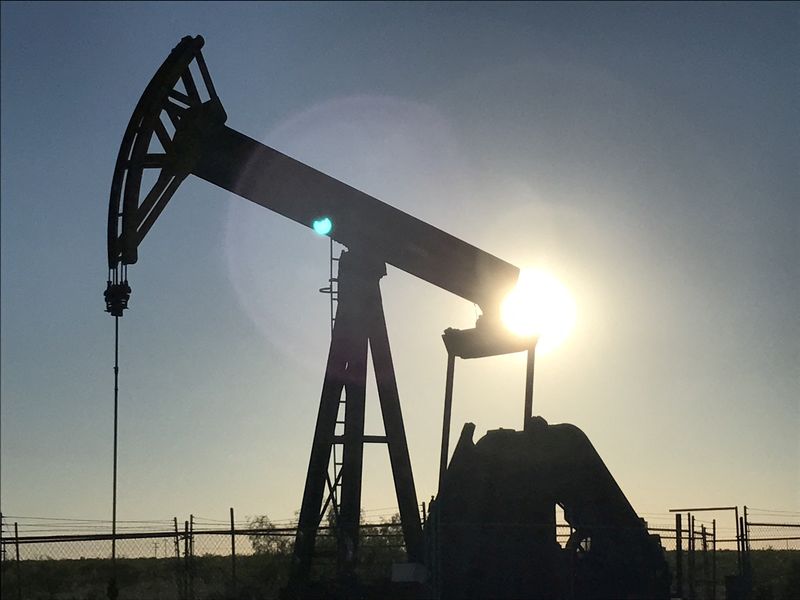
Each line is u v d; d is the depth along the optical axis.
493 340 21.25
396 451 21.34
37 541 17.84
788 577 24.56
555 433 19.62
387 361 21.48
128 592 25.33
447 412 21.05
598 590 18.70
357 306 21.39
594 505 19.30
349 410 21.23
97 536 18.16
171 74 19.30
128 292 19.45
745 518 21.44
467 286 21.78
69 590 26.19
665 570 19.08
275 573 25.58
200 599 21.83
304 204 20.86
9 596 24.27
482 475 19.14
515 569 18.59
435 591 17.55
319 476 20.92
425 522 18.83
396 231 21.27
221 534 19.20
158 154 19.66
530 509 19.17
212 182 20.62
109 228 19.50
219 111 19.80
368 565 22.83
